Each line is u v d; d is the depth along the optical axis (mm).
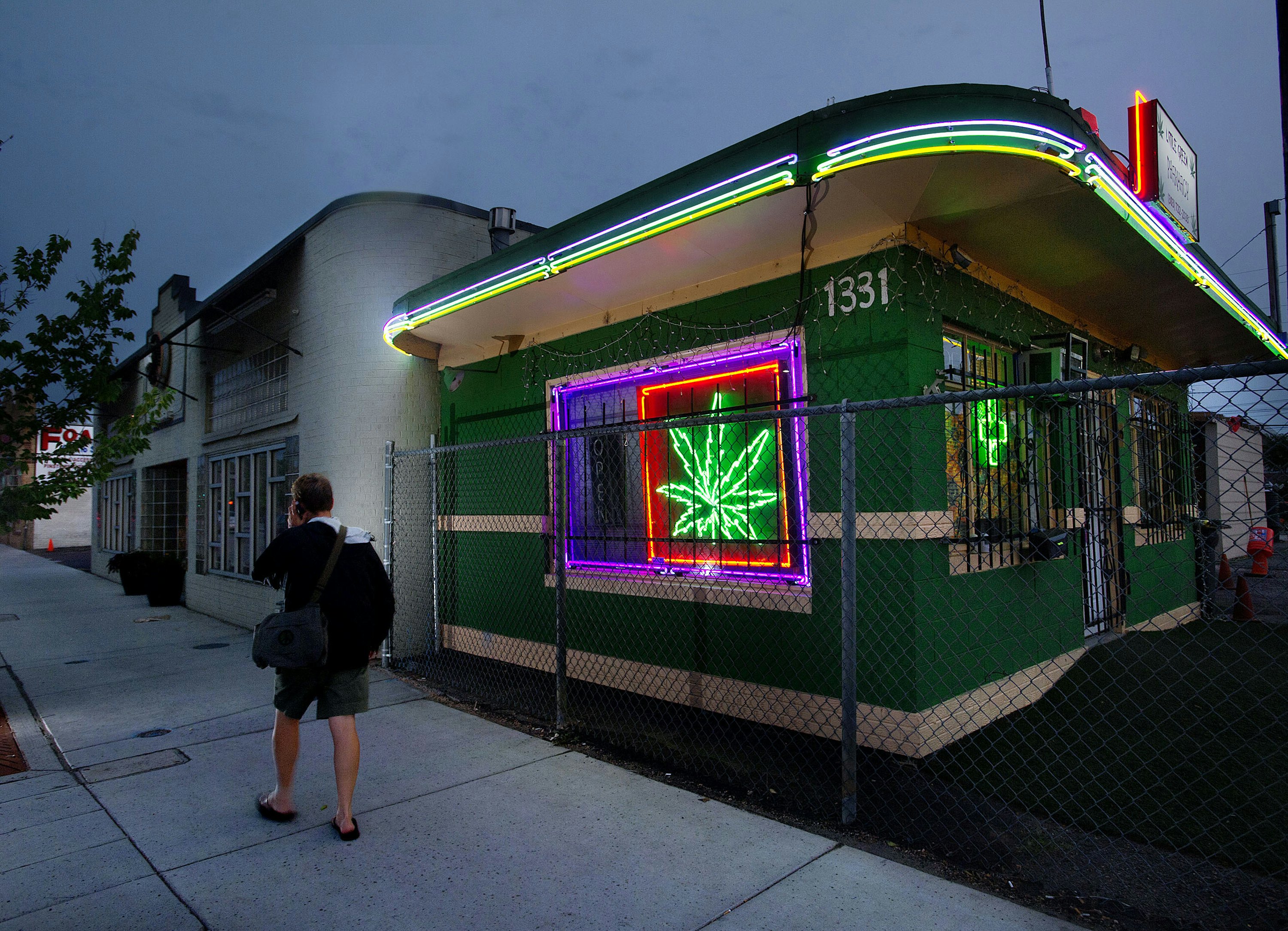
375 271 8297
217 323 11398
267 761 4809
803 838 3602
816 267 5082
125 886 3211
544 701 6051
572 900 3068
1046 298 6516
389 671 7242
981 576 5219
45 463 6914
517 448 7434
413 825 3793
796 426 5141
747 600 5332
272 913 2996
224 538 11320
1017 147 3859
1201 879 3152
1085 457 6637
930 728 4551
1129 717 5199
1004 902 3008
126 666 7832
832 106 4074
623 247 5266
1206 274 6309
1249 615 8766
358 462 8094
